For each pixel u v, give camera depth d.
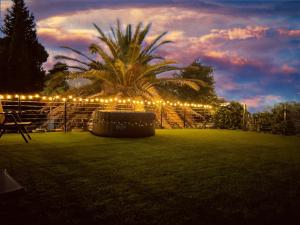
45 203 2.72
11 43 18.48
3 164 4.39
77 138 7.94
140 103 13.74
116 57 16.78
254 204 2.84
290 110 10.89
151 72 16.31
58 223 2.28
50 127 12.70
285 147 7.02
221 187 3.40
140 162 4.75
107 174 3.88
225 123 13.18
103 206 2.68
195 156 5.43
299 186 3.51
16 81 18.09
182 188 3.32
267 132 11.47
